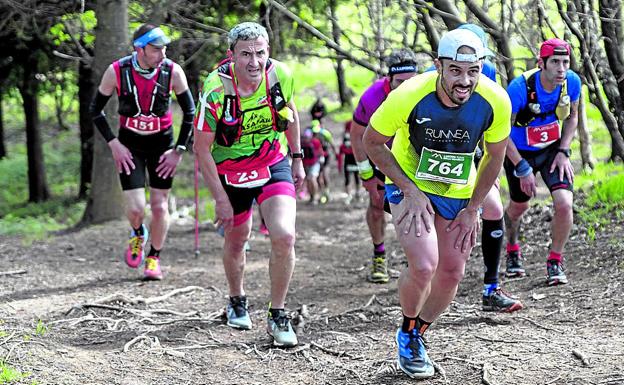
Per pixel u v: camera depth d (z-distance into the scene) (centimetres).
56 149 3506
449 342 676
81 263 1088
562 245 834
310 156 1942
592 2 931
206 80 661
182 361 670
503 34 1013
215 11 1786
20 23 1780
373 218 949
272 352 691
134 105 897
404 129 557
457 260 584
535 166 841
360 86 4375
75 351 675
